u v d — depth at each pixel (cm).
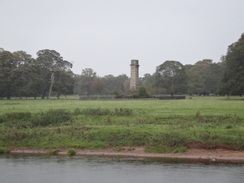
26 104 6175
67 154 2714
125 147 2775
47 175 2095
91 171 2173
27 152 2811
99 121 3572
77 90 18462
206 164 2347
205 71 14262
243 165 2314
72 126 3250
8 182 1969
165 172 2139
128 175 2080
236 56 8206
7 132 3117
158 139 2762
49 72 11588
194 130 2936
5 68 9988
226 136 2745
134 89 10288
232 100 7612
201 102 6425
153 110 4303
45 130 3138
